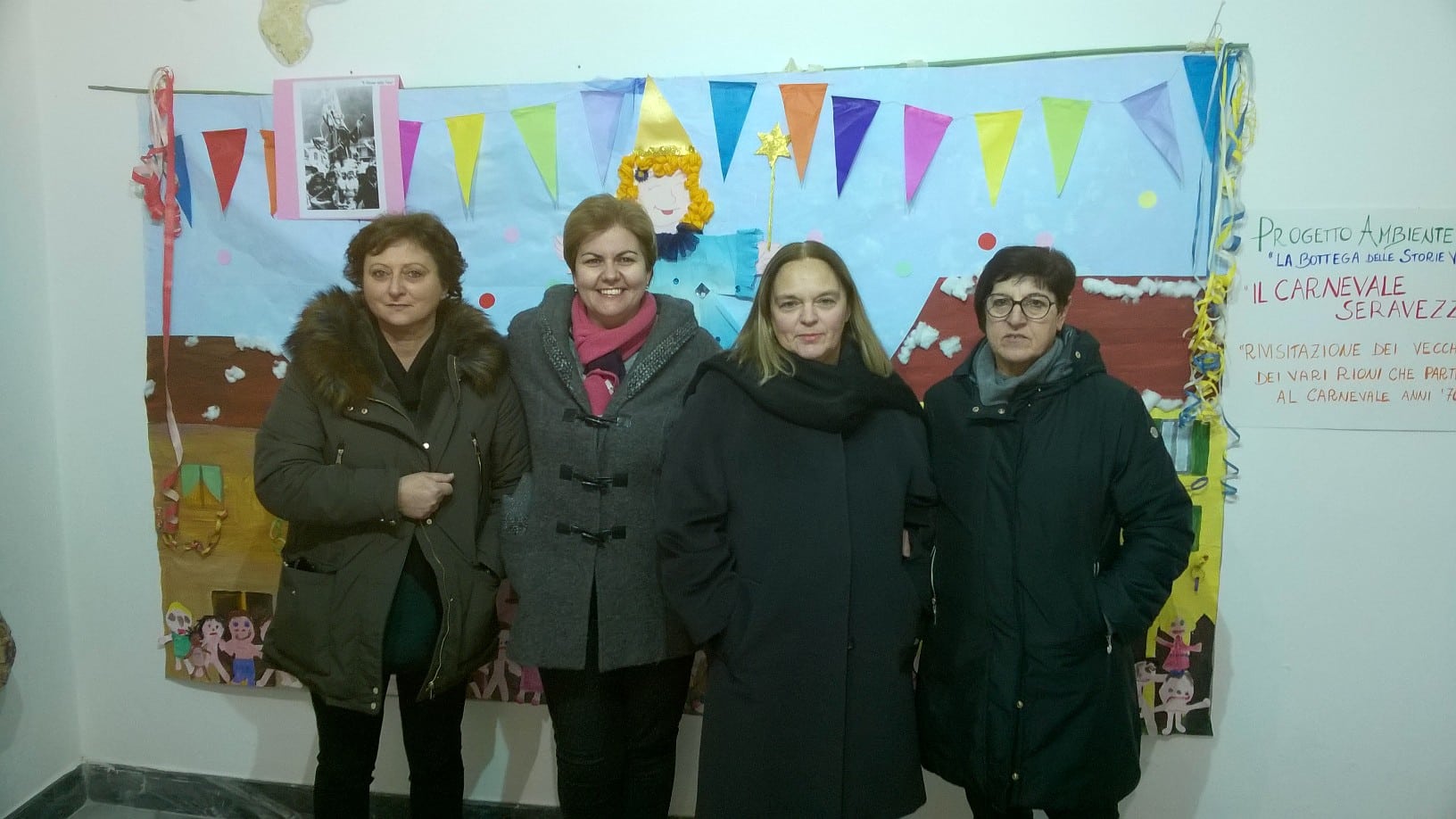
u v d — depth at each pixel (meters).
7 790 1.96
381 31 1.88
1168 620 1.81
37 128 1.98
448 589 1.52
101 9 1.94
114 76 1.95
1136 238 1.73
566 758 1.52
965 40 1.75
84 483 2.08
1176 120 1.70
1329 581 1.78
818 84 1.77
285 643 1.54
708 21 1.80
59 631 2.09
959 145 1.75
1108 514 1.42
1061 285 1.36
